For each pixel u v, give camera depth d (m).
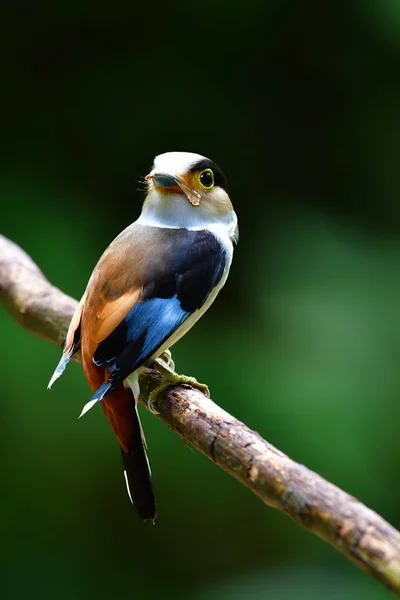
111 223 11.91
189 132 12.47
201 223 6.77
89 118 12.34
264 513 10.80
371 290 11.32
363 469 10.13
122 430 5.82
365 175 12.81
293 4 12.45
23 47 12.41
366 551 4.26
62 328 7.38
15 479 10.38
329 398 10.39
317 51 12.76
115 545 10.75
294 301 11.21
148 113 12.39
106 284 6.09
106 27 12.47
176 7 12.39
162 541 10.80
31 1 12.41
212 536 10.82
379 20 12.30
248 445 5.04
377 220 12.66
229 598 10.52
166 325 6.11
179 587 10.82
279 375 10.62
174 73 12.46
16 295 7.68
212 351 11.00
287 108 12.79
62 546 10.62
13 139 12.12
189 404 5.77
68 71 12.48
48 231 11.23
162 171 6.65
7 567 10.42
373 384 10.59
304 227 12.23
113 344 5.88
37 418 10.34
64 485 10.41
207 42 12.52
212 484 10.55
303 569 10.70
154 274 6.17
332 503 4.46
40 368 10.38
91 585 10.60
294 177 12.72
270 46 12.68
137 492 5.74
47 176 11.97
